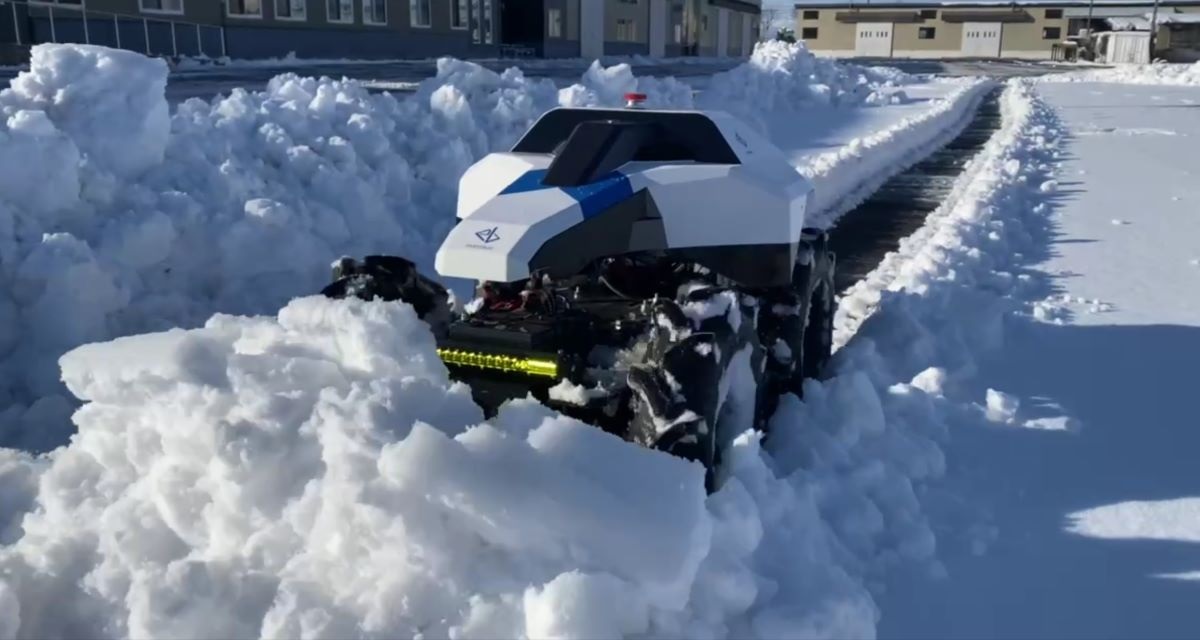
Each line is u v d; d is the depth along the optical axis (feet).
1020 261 29.50
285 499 10.22
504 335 13.30
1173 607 11.54
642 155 16.16
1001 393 17.28
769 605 10.27
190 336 12.78
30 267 18.29
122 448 11.71
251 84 71.41
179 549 10.57
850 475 13.92
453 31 144.36
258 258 22.84
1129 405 17.78
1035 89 122.01
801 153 54.13
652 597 9.39
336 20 121.90
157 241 21.04
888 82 119.14
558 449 10.02
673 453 11.75
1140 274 27.86
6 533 11.99
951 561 12.52
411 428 10.48
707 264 15.56
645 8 196.03
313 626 9.10
